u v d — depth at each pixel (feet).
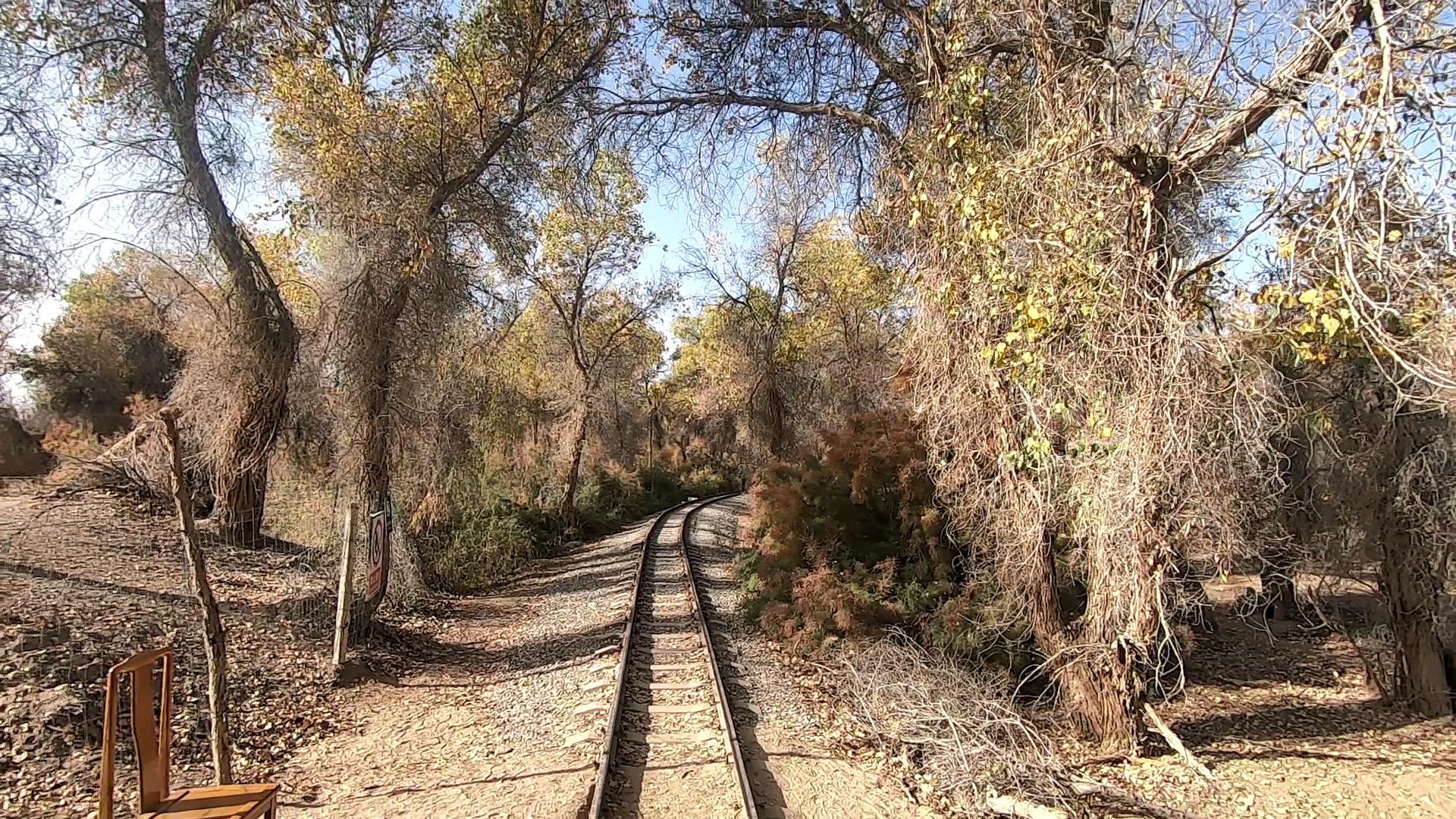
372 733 27.25
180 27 42.57
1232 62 22.09
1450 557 36.47
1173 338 22.58
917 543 40.45
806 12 40.78
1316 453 35.37
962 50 28.68
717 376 117.29
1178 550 26.68
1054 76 25.71
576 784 21.83
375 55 51.49
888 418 45.11
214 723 18.54
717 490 167.84
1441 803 27.48
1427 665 38.04
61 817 18.81
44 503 45.03
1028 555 30.63
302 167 47.34
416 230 42.75
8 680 23.32
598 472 117.50
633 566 62.23
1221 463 23.29
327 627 36.40
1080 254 24.12
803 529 43.47
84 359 88.22
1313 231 19.34
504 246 50.78
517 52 46.24
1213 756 30.73
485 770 23.35
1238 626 54.85
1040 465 26.58
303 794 21.74
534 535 78.69
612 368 116.37
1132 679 29.17
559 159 51.70
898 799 23.30
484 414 73.87
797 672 36.27
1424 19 18.08
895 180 38.06
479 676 35.09
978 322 28.07
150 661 14.83
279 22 46.16
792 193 47.85
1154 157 23.63
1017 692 33.35
